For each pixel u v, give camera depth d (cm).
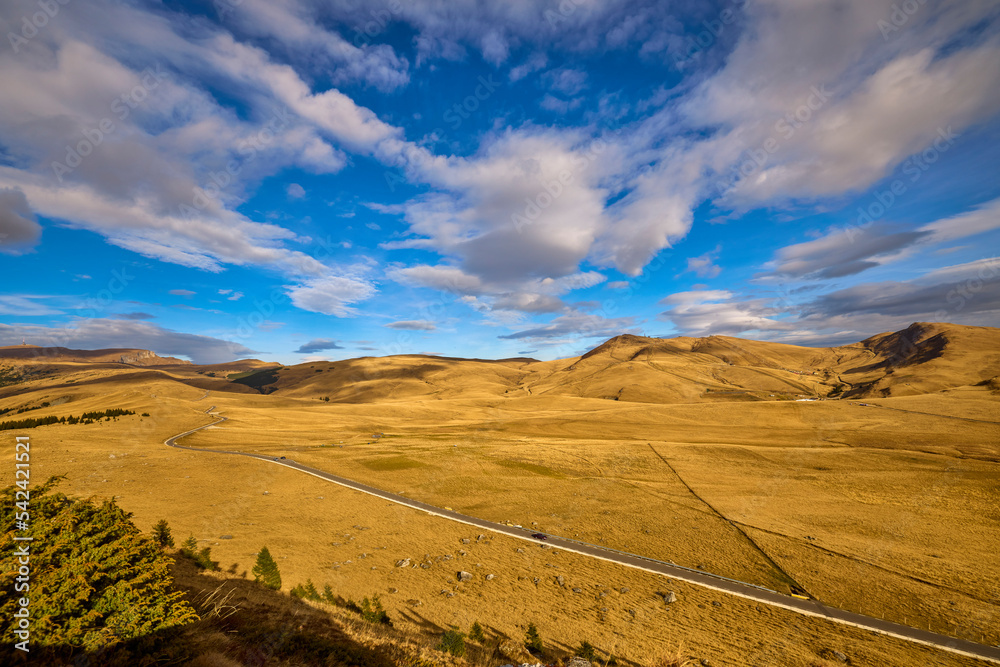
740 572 4262
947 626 3288
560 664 2206
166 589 1280
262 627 1549
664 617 3375
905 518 5891
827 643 3038
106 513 1266
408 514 5975
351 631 1808
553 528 5572
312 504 6134
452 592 3659
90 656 1009
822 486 7538
